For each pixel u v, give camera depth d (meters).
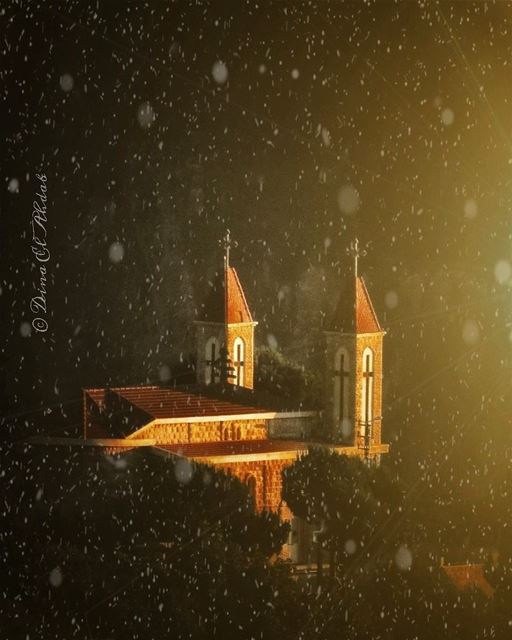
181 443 59.84
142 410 60.28
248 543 47.44
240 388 64.69
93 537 46.56
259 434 62.38
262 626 41.88
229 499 48.34
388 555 46.28
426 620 44.31
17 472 53.34
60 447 55.91
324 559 53.72
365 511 47.59
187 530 46.41
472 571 50.00
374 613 44.50
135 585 41.97
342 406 63.25
